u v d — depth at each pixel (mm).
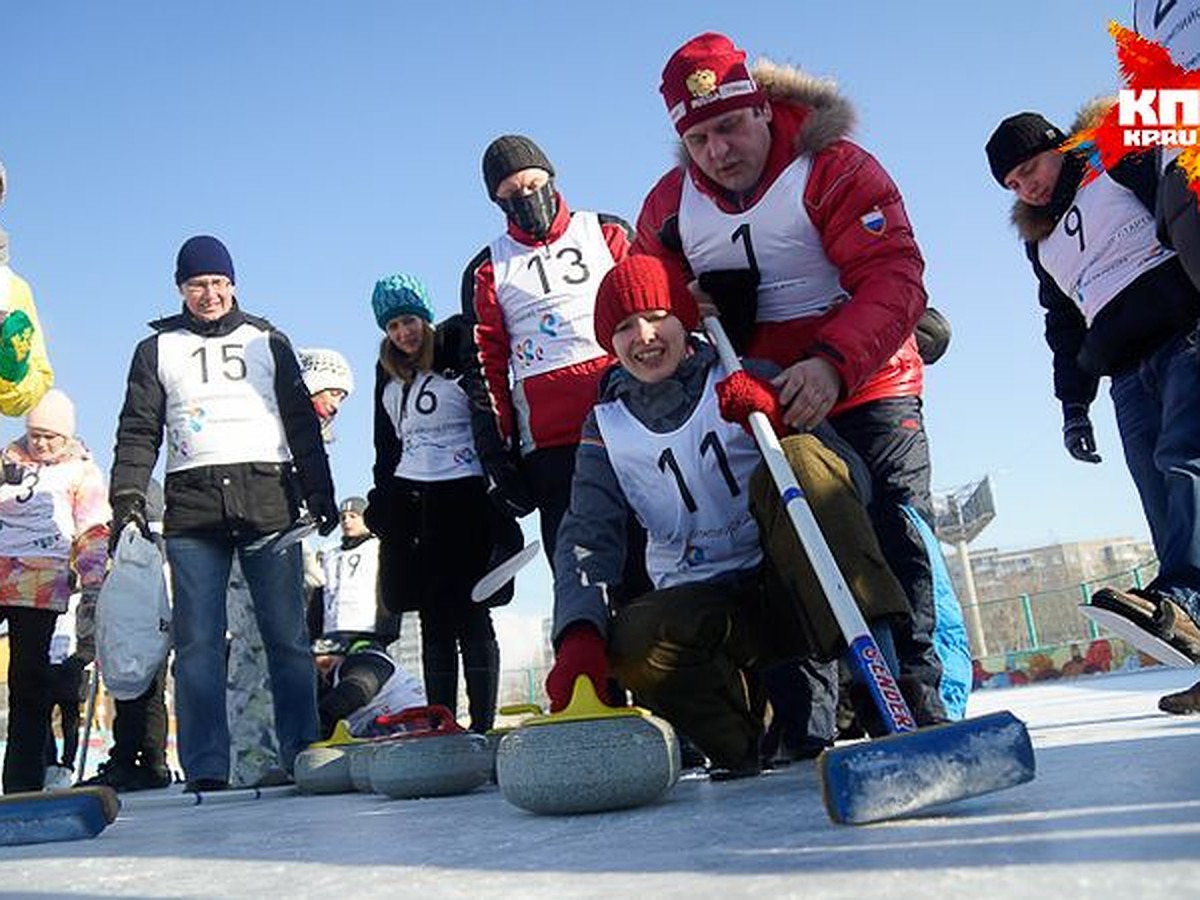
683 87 2504
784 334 2635
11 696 4156
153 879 1423
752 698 2268
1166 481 2764
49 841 1988
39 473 4438
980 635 20781
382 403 4496
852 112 2568
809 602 1802
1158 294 2840
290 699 3928
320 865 1458
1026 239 3285
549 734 1804
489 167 3684
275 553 3943
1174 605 2482
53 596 4266
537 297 3637
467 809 2238
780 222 2551
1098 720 2945
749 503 1938
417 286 4363
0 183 3213
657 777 1780
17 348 3211
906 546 2736
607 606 2035
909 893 861
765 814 1489
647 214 2803
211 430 3877
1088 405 3432
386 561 4316
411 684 4953
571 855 1308
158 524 5234
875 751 1262
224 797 3557
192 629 3789
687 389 2182
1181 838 961
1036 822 1134
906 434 2797
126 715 4914
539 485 3656
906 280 2318
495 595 4312
